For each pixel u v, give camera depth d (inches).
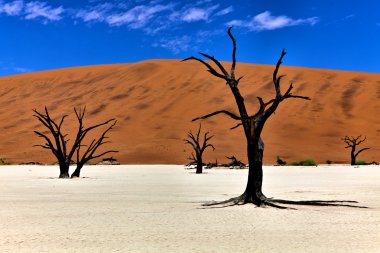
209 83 3558.1
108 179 1097.4
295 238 336.2
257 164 540.7
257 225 396.2
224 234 353.1
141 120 3137.3
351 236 344.5
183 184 910.4
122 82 3735.2
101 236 345.4
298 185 872.3
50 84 3956.7
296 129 2957.7
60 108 3452.3
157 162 2522.1
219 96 3366.1
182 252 289.3
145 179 1093.1
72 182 982.4
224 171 1581.0
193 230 370.9
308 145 2773.1
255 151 541.0
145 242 322.0
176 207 522.0
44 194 691.4
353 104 3250.5
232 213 470.9
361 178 1113.4
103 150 2701.8
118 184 916.6
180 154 2630.4
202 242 321.4
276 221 418.3
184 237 340.8
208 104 3280.0
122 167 2015.3
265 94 3358.8
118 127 3058.6
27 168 1915.6
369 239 332.5
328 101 3284.9
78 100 3545.8
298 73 3659.0
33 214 466.3
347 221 418.9
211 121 3058.6
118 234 353.4
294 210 494.0
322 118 3085.6
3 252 292.2
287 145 2755.9
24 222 414.6
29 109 3516.2
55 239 334.0
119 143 2812.5
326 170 1635.1
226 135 2878.9
